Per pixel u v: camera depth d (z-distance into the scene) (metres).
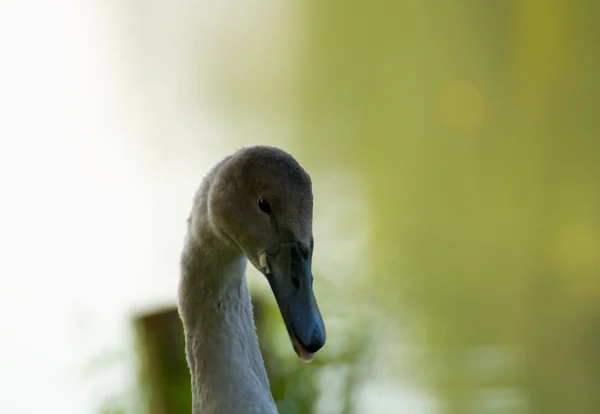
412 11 12.66
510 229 9.91
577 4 9.96
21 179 12.10
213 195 4.70
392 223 10.25
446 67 12.00
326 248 8.88
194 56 15.25
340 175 11.91
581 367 7.89
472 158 11.06
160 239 10.31
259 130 14.02
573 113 9.95
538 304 8.88
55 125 13.71
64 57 14.53
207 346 4.73
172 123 14.29
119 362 6.42
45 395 6.74
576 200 9.66
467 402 7.32
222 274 4.73
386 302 8.02
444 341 8.16
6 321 8.15
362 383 6.52
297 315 4.67
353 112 13.60
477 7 11.42
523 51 10.72
